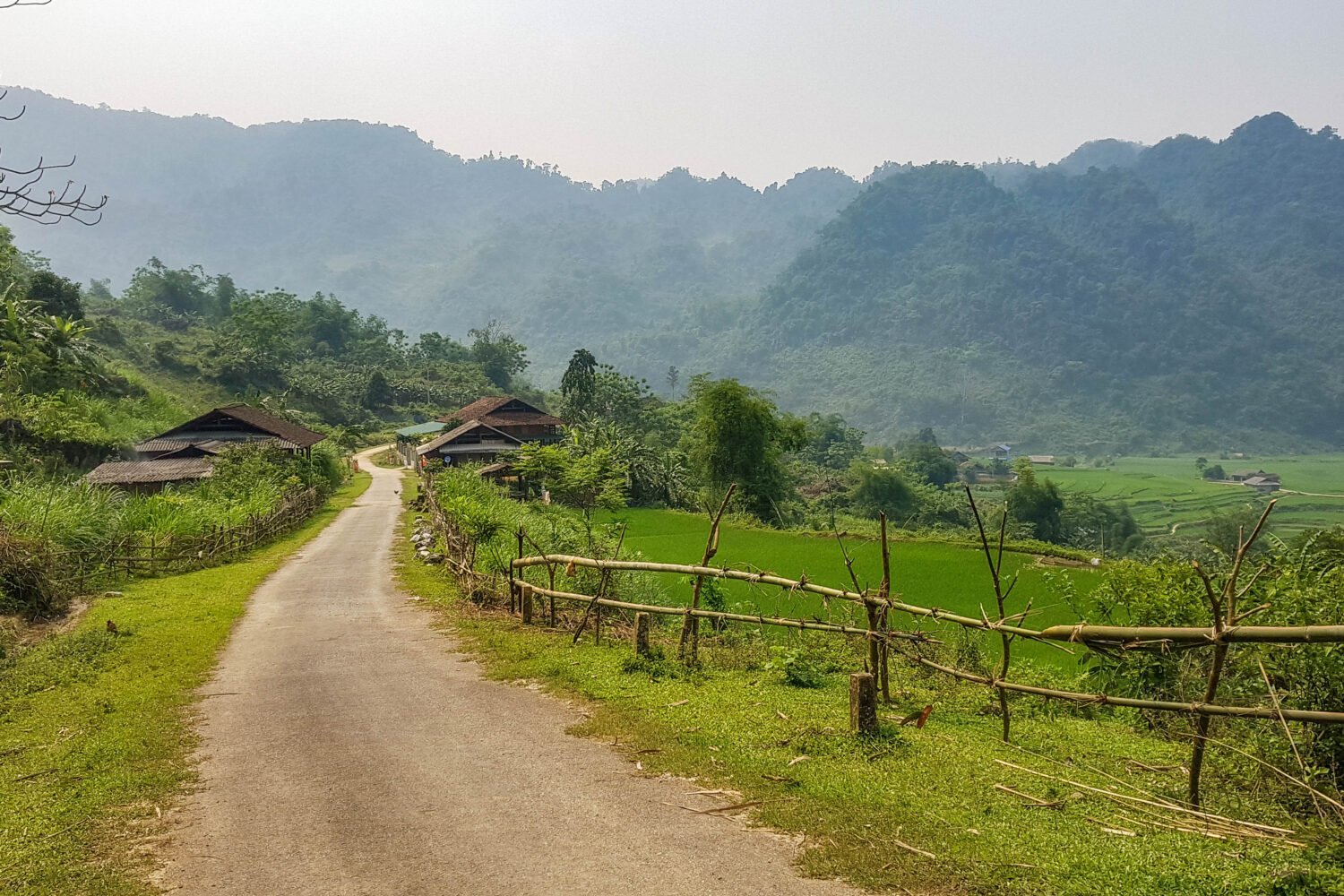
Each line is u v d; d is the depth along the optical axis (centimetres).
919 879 425
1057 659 1229
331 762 683
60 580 1681
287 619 1475
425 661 1077
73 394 4481
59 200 618
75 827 554
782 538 2902
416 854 498
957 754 629
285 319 10638
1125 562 972
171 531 2278
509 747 697
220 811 583
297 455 4697
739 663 995
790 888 427
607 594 1270
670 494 5006
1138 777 594
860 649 1080
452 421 6994
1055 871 425
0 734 798
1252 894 395
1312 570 808
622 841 497
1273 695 512
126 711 861
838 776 579
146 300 12362
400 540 2866
